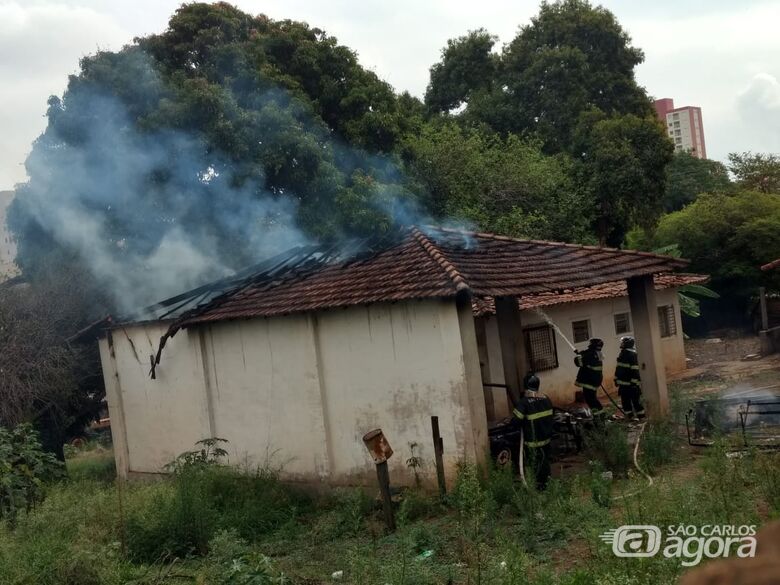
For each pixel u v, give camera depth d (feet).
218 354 42.16
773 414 37.37
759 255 93.91
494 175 73.36
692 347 88.99
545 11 104.78
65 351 50.19
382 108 58.23
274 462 39.40
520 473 31.40
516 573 19.36
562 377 59.06
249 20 60.18
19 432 35.88
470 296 31.65
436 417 31.45
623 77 100.68
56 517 28.66
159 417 46.34
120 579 22.89
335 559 25.81
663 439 34.27
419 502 30.81
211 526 29.07
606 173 86.69
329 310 35.78
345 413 36.17
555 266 37.78
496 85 104.22
